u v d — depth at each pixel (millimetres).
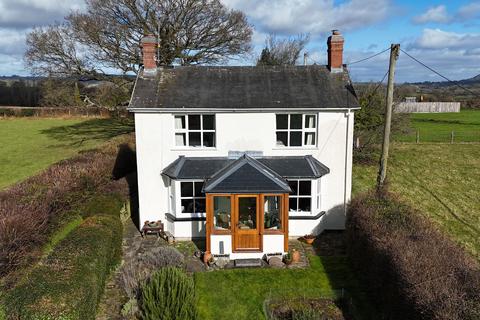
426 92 85000
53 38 30844
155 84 19703
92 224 14883
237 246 16312
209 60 36344
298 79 20219
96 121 62094
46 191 16016
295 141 19266
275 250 16312
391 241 11750
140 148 18688
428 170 31047
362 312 12297
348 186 19234
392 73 17250
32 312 8953
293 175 17781
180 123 18984
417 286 9203
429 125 55281
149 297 11398
